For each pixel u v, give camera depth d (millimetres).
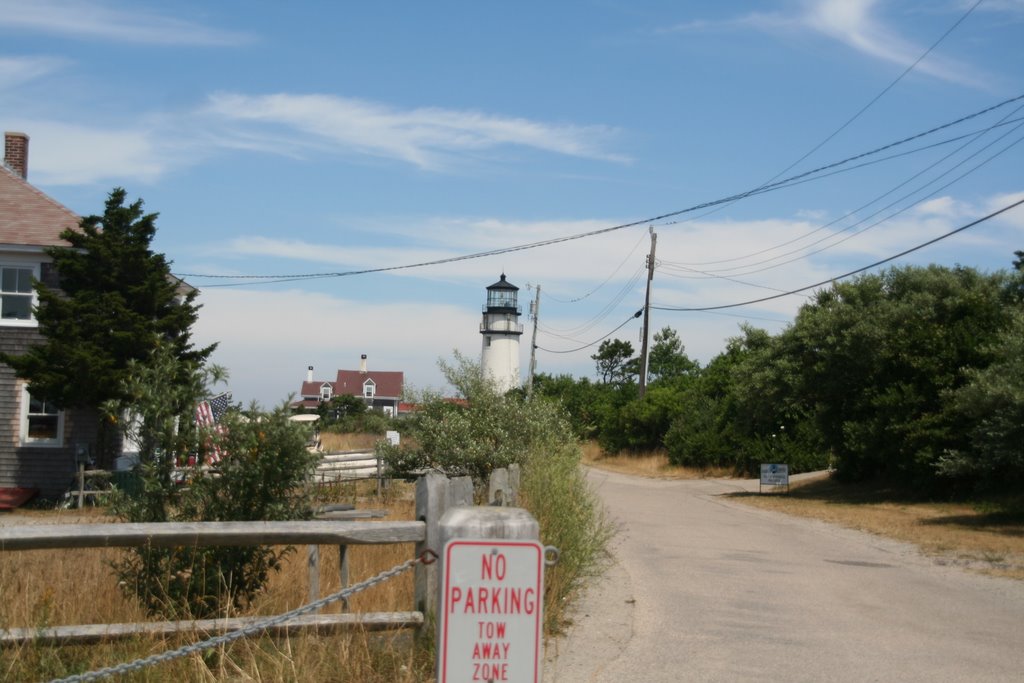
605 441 49281
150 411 6672
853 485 27203
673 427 41844
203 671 5391
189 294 22719
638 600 9711
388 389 100875
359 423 45719
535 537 4785
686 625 8625
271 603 6465
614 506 20938
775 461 34844
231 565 6371
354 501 17500
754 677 6902
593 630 8195
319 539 5863
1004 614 10000
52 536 5250
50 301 20969
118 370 20641
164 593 6156
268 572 7129
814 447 34812
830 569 12805
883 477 26531
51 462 23375
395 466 18203
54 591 6434
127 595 6301
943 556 14500
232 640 5195
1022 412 18312
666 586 10688
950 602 10625
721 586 10898
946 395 22141
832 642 8203
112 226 22047
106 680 5262
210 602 6312
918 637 8578
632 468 42969
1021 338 19641
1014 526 18297
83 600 6340
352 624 6016
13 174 26656
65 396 20781
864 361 24828
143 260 21656
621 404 50344
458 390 17859
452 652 4027
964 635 8773
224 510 6641
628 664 7105
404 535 6113
